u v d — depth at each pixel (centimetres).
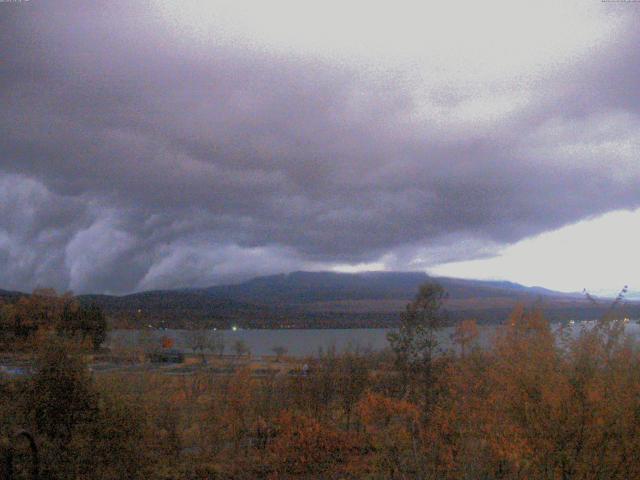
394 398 1555
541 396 1119
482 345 1453
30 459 1103
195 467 1445
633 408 1080
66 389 1300
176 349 3002
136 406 1362
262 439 1642
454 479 1071
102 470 1257
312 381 1936
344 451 1454
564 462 1080
